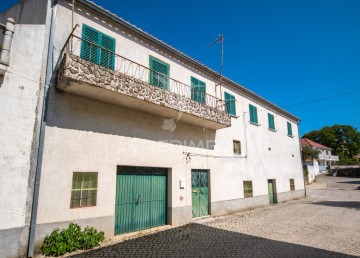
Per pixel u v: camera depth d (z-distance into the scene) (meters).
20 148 6.51
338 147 63.56
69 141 7.51
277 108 20.75
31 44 7.18
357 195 21.70
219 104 14.22
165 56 11.34
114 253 6.89
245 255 6.88
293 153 22.73
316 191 26.41
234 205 14.09
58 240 6.68
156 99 9.20
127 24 9.52
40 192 6.71
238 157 15.13
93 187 7.99
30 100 6.87
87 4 8.39
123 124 9.14
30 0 8.23
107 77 7.73
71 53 7.06
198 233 9.29
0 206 6.04
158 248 7.43
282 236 8.91
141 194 9.72
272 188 18.69
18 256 6.16
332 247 7.62
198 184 12.39
